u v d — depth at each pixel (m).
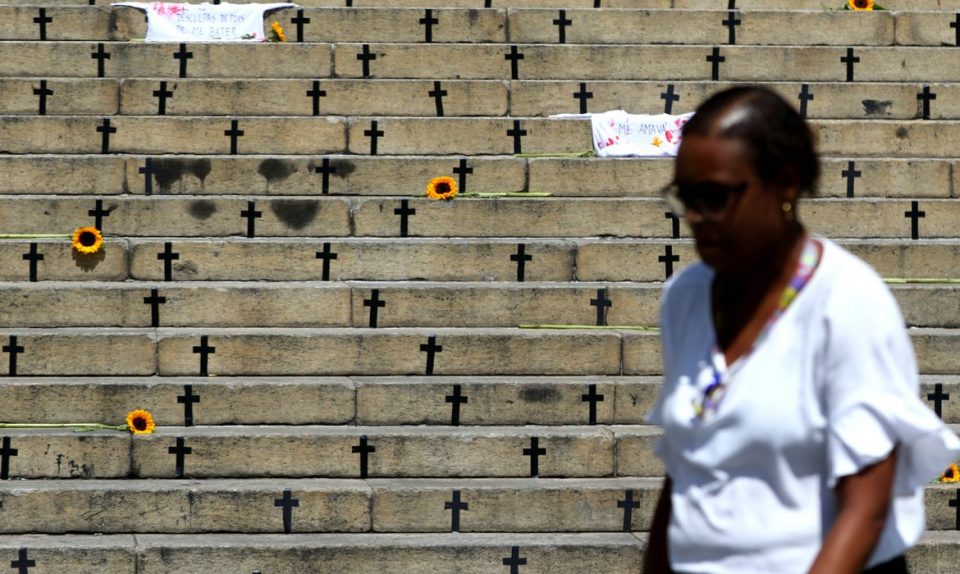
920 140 12.30
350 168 11.59
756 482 4.03
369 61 12.88
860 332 3.93
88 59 12.73
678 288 4.34
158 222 11.09
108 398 9.45
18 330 10.02
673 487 4.25
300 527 8.80
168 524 8.75
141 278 10.65
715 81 12.94
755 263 4.08
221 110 12.34
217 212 11.14
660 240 11.10
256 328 10.27
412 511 8.87
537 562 8.62
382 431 9.36
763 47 13.03
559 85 12.56
